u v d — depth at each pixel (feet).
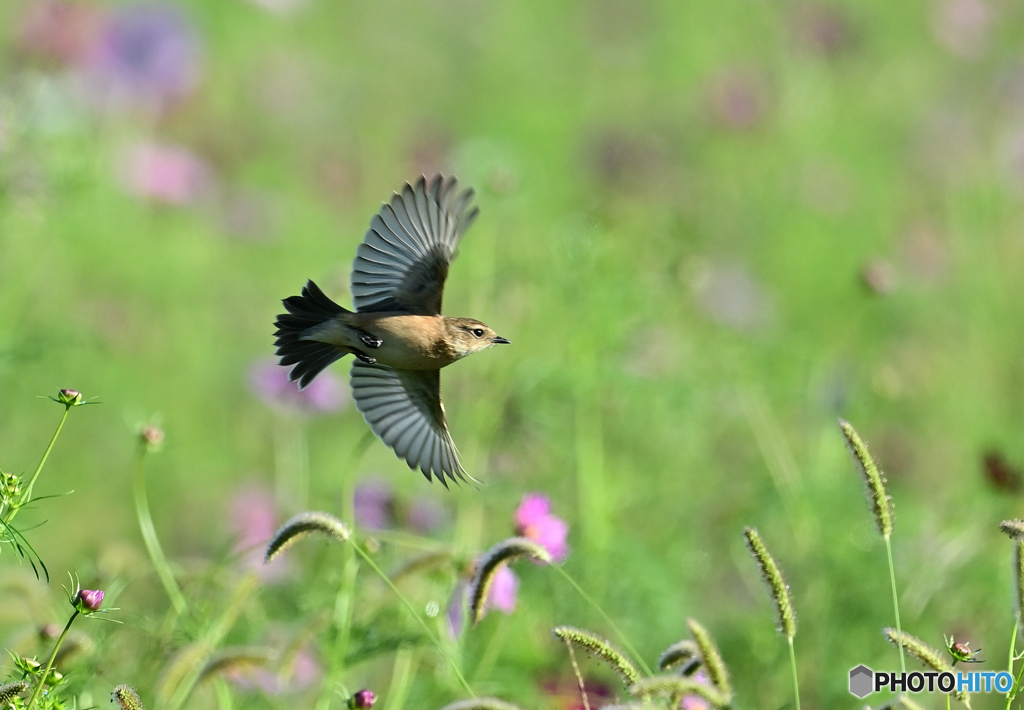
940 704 33.96
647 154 60.44
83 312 48.44
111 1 56.34
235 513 39.32
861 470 22.20
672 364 41.52
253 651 24.22
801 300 54.85
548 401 39.17
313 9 68.54
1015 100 64.95
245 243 54.90
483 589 22.43
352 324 23.66
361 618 28.81
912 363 49.65
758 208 59.11
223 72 63.21
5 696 19.98
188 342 49.90
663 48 70.44
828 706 33.22
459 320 24.20
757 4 70.79
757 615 36.11
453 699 29.25
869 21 68.95
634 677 21.18
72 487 43.19
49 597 27.48
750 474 40.19
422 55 68.74
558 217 56.95
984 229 58.75
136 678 27.02
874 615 35.04
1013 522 21.48
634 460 40.01
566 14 71.10
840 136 63.87
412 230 23.59
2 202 41.14
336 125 63.36
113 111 53.78
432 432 25.13
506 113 65.46
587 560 34.42
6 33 50.85
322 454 44.24
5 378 43.04
